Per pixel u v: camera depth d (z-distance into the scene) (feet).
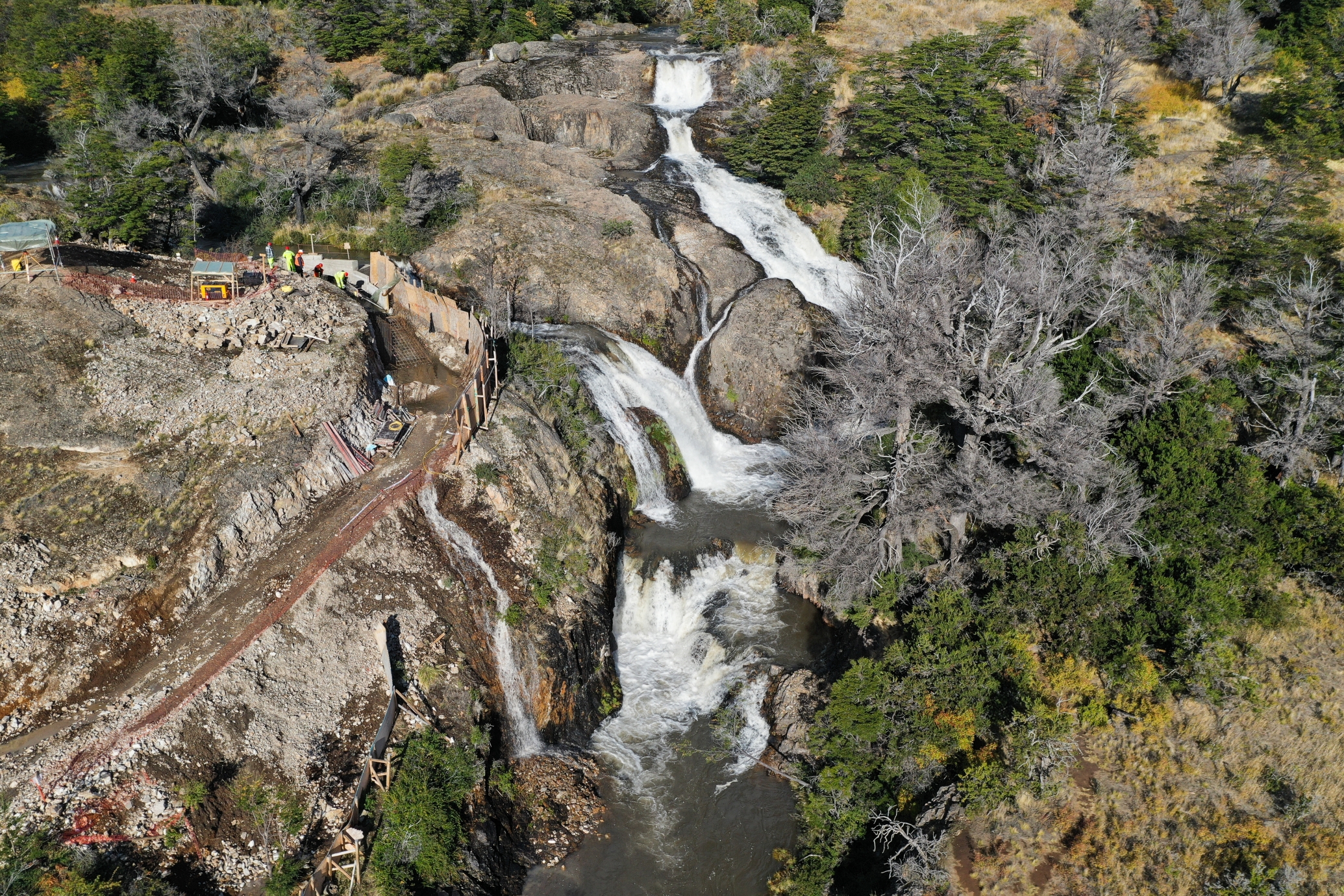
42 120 245.65
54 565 107.34
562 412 156.56
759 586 153.07
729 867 112.78
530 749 122.83
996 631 129.29
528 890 107.65
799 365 189.78
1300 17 286.46
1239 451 146.92
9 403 123.75
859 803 116.26
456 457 136.15
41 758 92.73
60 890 81.30
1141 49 296.92
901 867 104.68
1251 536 140.97
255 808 96.27
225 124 255.29
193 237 192.65
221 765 97.96
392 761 106.01
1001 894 100.73
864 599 140.15
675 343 192.65
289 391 136.36
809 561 149.59
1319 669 125.59
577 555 139.44
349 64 294.05
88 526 112.37
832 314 198.18
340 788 101.86
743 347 191.93
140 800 91.86
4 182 199.21
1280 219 186.80
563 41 321.93
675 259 201.87
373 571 120.88
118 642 104.94
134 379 133.39
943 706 121.39
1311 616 134.00
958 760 116.78
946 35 259.60
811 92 258.78
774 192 239.91
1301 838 102.47
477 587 127.54
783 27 313.94
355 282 180.65
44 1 284.61
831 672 135.74
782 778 124.57
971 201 213.46
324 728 105.81
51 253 152.76
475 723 115.24
